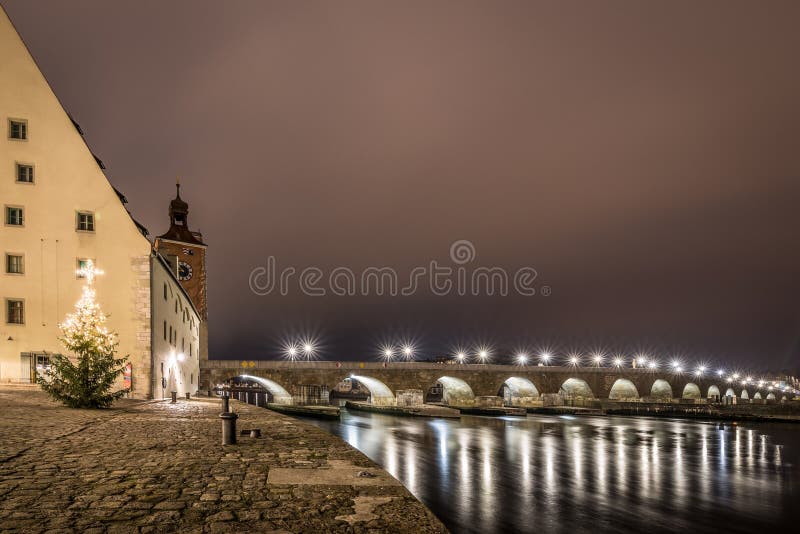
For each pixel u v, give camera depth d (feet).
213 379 248.11
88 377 78.89
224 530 21.38
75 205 115.75
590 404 353.51
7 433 47.19
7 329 109.70
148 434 49.96
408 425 208.64
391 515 23.81
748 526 73.87
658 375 391.04
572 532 66.18
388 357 422.82
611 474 107.24
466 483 93.20
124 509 24.03
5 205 112.37
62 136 116.57
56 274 113.19
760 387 556.10
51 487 27.86
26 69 116.06
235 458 37.65
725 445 163.02
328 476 31.86
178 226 282.56
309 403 283.38
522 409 299.38
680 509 80.84
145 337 115.85
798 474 114.73
